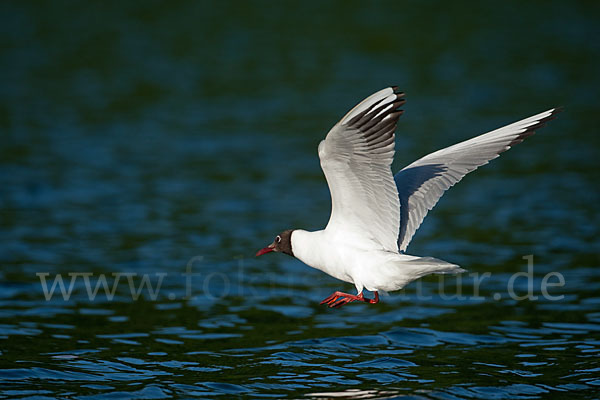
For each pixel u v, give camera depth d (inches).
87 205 714.2
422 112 1106.7
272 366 386.9
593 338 428.1
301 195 761.6
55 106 1125.7
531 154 910.4
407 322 464.8
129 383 361.7
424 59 1437.0
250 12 1766.7
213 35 1590.8
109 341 426.3
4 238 615.5
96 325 453.4
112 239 621.6
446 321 464.1
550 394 346.6
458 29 1657.2
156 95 1205.1
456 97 1192.2
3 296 497.4
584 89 1239.5
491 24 1706.4
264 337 436.8
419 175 375.2
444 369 381.1
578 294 502.9
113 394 347.3
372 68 1370.6
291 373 376.2
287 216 691.4
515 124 367.2
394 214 326.6
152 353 407.8
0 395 344.5
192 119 1075.9
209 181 804.6
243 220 679.7
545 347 414.9
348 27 1648.6
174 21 1712.6
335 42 1540.4
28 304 485.4
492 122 1040.8
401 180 375.9
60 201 724.0
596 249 591.2
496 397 342.3
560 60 1433.3
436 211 709.3
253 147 942.4
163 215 690.2
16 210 693.3
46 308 479.5
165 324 458.0
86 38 1567.4
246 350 414.0
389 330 447.8
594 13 1806.1
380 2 1862.7
